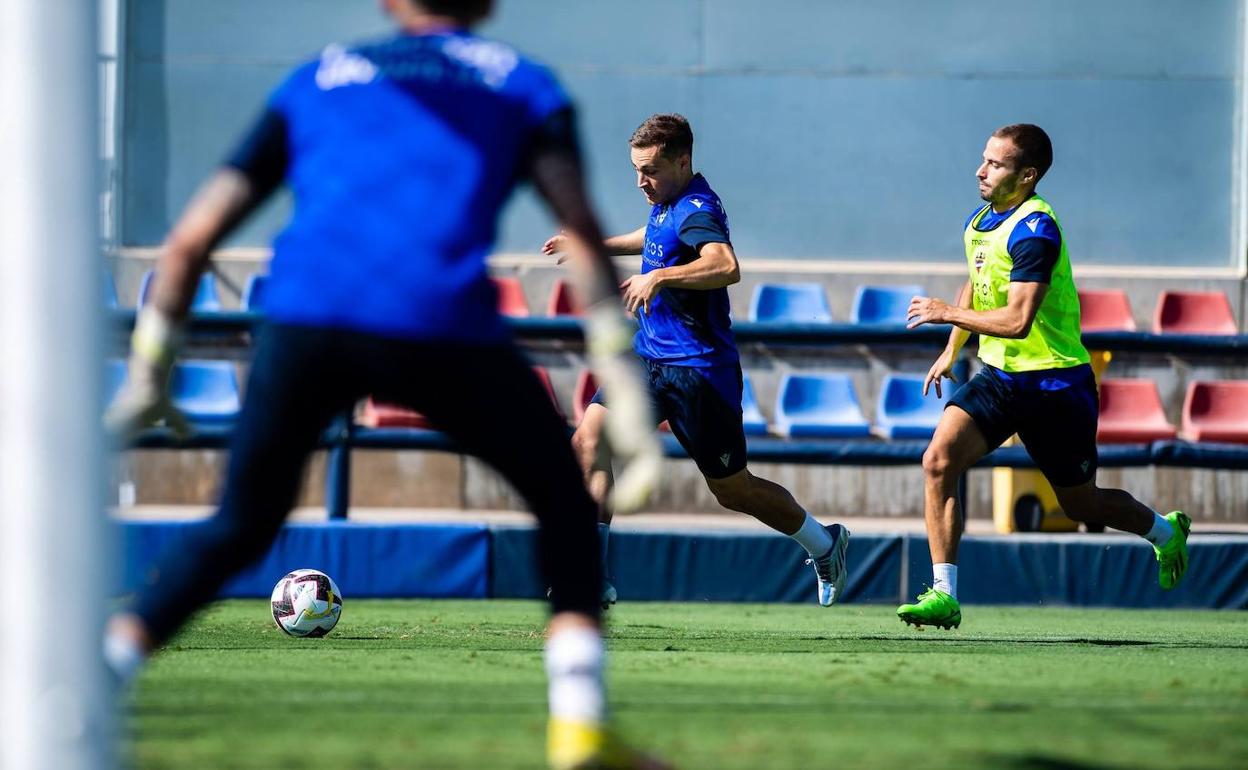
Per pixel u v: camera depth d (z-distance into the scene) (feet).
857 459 93.91
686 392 69.21
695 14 150.61
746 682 45.50
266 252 146.92
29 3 24.12
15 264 23.70
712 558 95.96
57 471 23.43
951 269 150.10
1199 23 152.56
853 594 95.20
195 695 40.96
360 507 142.41
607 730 28.14
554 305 144.97
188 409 124.98
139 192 146.41
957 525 68.18
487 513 142.31
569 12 149.89
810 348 144.46
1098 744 33.53
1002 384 67.41
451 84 28.66
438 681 44.96
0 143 24.06
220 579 29.19
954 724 36.35
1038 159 66.74
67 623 23.27
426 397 28.53
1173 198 152.76
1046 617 88.69
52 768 23.00
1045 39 152.15
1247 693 43.73
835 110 151.53
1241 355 97.40
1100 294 147.33
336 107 28.89
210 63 147.23
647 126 69.46
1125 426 131.85
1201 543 95.96
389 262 27.81
